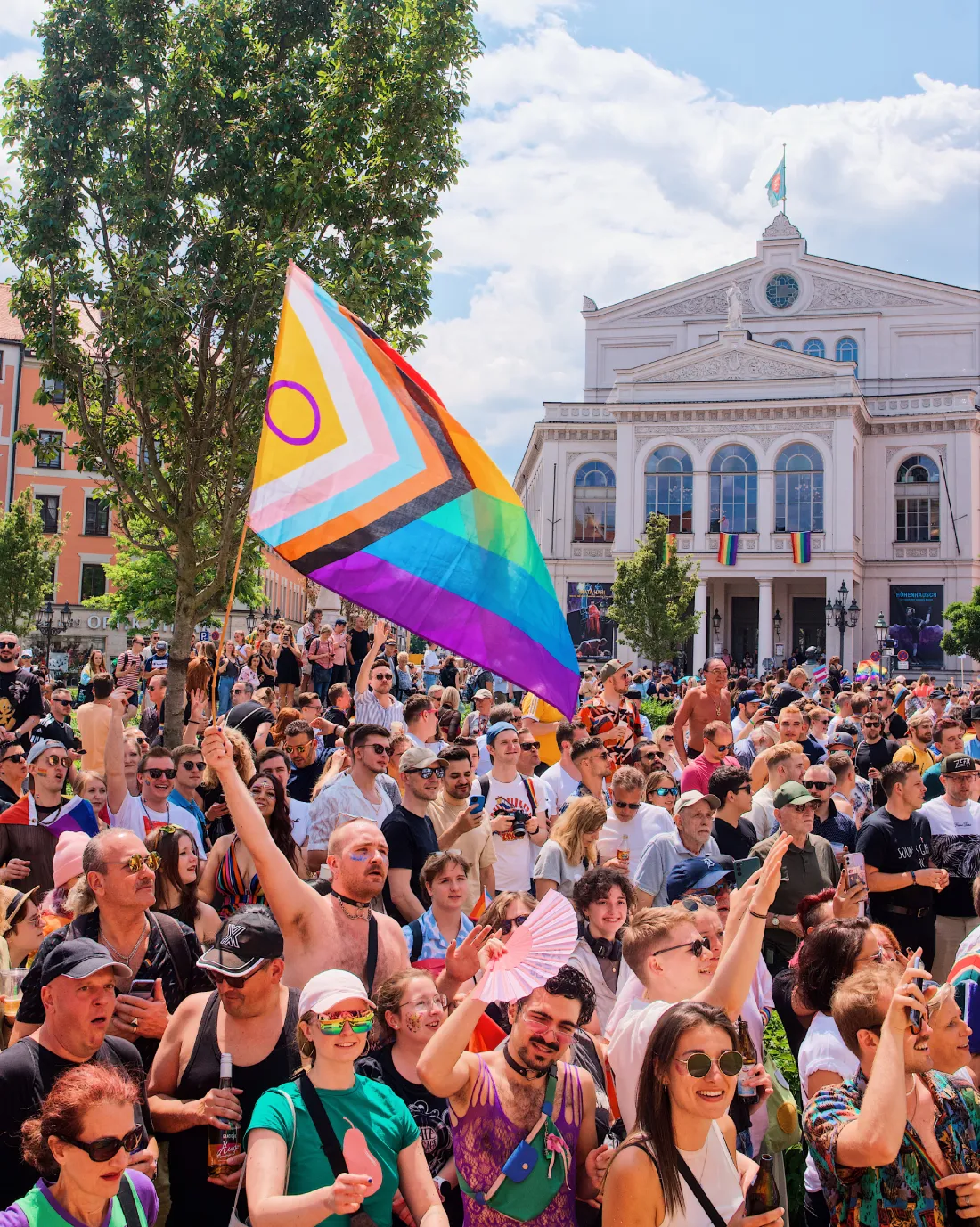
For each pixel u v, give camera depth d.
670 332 63.78
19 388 43.47
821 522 51.62
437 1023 4.42
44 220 13.38
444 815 7.48
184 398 14.74
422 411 5.88
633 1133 3.50
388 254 13.66
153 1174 3.72
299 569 5.23
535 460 62.16
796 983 4.85
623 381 54.56
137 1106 3.86
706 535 52.59
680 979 4.47
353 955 4.80
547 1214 3.70
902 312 60.34
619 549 53.38
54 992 3.74
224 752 4.59
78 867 5.33
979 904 5.88
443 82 13.76
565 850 6.86
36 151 13.38
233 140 13.86
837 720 14.07
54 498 51.16
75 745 12.18
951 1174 3.78
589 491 56.03
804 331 61.41
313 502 5.40
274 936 4.14
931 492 54.31
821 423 51.75
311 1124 3.60
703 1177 3.43
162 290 13.17
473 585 5.70
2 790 7.54
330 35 14.35
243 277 13.44
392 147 13.68
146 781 7.47
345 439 5.57
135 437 15.84
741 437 52.53
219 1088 4.00
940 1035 4.23
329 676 17.89
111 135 13.44
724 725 8.66
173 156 14.02
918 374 60.19
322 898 4.84
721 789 7.46
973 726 11.95
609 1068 4.32
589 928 5.62
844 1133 3.69
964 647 47.91
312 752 8.81
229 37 14.02
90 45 13.60
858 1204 3.77
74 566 51.09
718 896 6.22
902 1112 3.54
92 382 14.63
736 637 56.97
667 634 45.56
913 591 54.16
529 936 3.54
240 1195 3.69
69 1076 3.24
